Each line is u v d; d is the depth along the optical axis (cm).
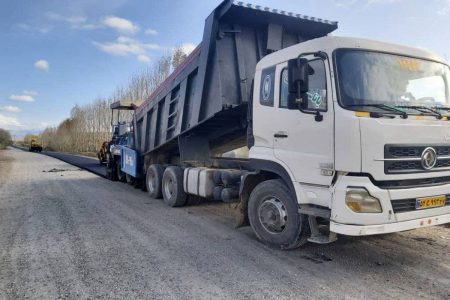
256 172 557
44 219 715
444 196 450
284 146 500
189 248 529
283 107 501
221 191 691
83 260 479
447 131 453
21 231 622
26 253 506
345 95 428
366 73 443
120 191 1128
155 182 959
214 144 859
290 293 381
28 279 416
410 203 426
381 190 406
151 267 453
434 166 440
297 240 490
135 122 1198
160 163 1041
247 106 650
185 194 840
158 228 646
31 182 1362
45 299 367
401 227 417
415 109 444
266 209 531
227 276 425
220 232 619
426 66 490
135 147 1197
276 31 677
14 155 4075
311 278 421
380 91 441
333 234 453
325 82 443
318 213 449
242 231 625
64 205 869
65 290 387
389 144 410
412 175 423
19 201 923
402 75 464
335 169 428
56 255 498
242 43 666
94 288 392
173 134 889
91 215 755
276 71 516
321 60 450
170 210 815
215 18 647
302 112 451
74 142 6341
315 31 716
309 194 467
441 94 495
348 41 452
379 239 570
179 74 846
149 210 815
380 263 470
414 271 443
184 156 854
